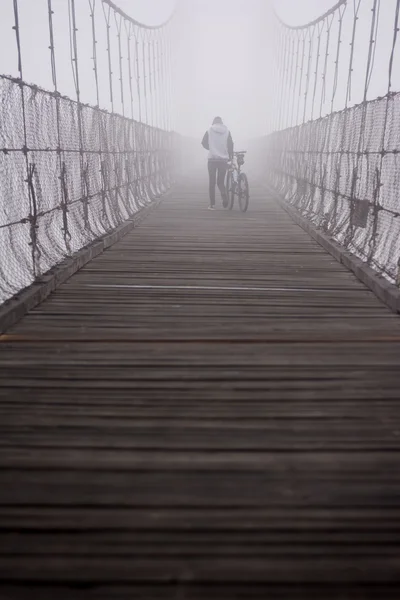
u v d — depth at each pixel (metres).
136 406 1.74
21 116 2.92
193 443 1.53
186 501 1.29
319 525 1.22
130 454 1.48
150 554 1.13
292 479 1.38
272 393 1.83
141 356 2.14
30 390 1.84
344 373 1.99
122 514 1.25
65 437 1.55
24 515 1.24
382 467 1.43
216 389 1.86
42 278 3.03
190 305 2.84
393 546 1.16
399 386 1.89
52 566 1.10
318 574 1.09
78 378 1.93
